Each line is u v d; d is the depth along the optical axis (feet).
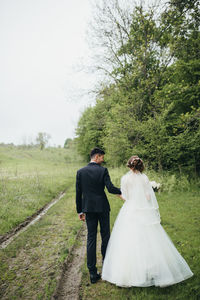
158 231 8.37
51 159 159.02
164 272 7.63
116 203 22.70
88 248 8.89
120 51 40.60
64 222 17.69
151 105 37.47
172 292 7.58
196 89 32.45
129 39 38.91
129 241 8.20
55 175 54.24
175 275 7.78
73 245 12.66
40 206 23.62
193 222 15.26
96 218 9.20
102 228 9.35
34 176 43.21
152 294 7.52
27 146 247.91
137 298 7.34
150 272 7.63
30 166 92.12
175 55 35.86
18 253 11.87
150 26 35.65
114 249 8.54
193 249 10.83
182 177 29.94
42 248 12.48
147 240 8.07
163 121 33.53
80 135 107.86
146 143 37.65
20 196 25.49
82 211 9.24
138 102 37.04
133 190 8.87
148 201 8.65
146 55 36.37
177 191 26.55
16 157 155.74
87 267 9.43
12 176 41.86
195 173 34.71
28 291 8.37
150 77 37.73
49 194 30.17
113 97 42.98
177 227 14.33
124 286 7.95
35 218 19.63
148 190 8.75
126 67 40.27
